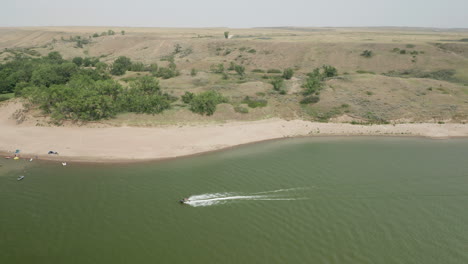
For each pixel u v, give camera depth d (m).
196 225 38.94
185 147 64.81
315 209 42.69
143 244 35.38
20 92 95.06
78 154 59.81
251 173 53.34
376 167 56.03
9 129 71.44
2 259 32.97
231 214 41.38
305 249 35.03
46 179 50.34
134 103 81.44
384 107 89.56
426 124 80.19
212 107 83.06
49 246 34.97
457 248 35.31
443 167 55.97
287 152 63.88
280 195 46.09
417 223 39.72
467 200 44.91
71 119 75.94
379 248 35.34
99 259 33.03
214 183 49.50
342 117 85.12
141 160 58.25
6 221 39.22
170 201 44.16
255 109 88.06
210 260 33.12
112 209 42.03
